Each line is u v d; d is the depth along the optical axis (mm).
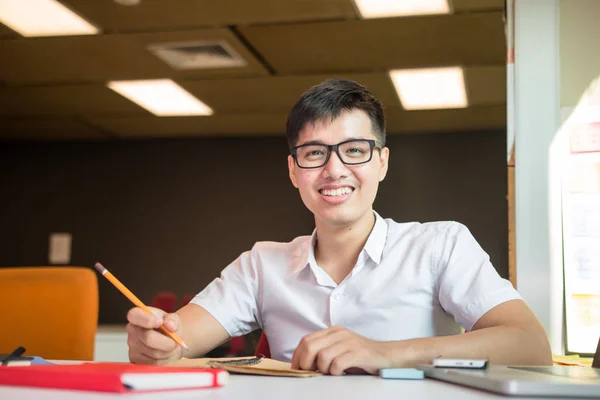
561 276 1774
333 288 1544
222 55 4164
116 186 6410
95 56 4191
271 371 1046
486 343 1186
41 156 6547
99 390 778
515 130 1840
